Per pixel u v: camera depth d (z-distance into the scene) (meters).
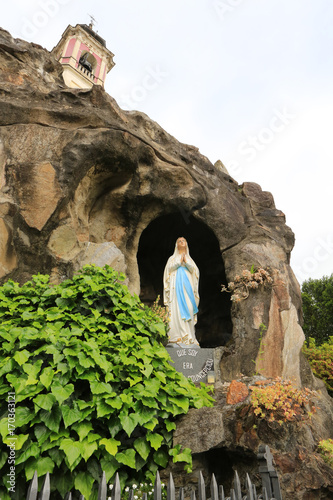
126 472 4.30
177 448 4.41
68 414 3.77
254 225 9.19
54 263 6.36
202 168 9.27
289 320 7.76
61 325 4.49
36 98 7.26
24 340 4.11
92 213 7.84
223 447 5.00
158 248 9.88
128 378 4.35
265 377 6.84
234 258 8.53
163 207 8.27
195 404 4.78
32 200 6.30
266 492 3.31
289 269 8.95
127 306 5.21
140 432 4.57
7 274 5.95
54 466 3.77
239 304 7.78
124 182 7.76
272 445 5.00
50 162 6.55
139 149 7.58
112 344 4.65
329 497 5.06
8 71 7.68
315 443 5.58
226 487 5.11
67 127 7.07
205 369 6.79
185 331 7.18
